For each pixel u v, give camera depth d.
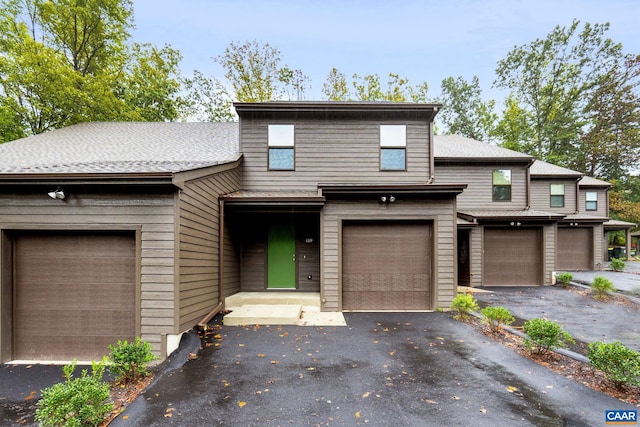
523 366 4.57
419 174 9.48
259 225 9.46
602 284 9.24
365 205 7.85
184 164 6.58
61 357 5.43
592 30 26.19
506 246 12.30
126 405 3.62
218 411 3.44
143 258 5.30
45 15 13.82
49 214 5.36
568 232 16.38
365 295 7.93
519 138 27.91
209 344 5.50
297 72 21.36
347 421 3.24
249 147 9.35
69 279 5.48
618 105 25.23
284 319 6.68
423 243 7.98
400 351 5.18
